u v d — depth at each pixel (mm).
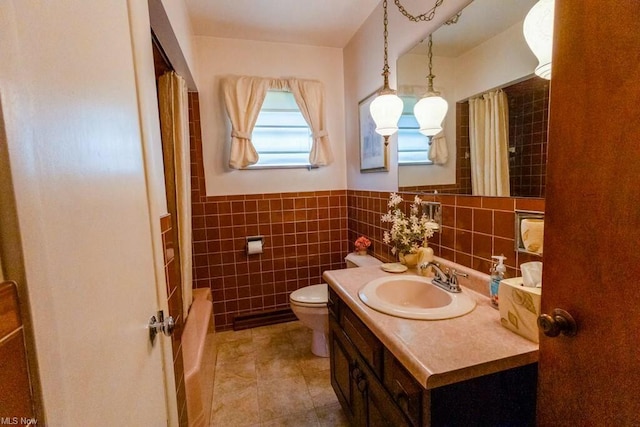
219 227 2445
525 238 1013
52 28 412
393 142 1875
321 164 2545
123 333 595
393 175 1894
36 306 348
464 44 1291
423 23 1534
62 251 409
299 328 2510
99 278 509
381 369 997
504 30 1104
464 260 1354
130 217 674
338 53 2566
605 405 545
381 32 1921
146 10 931
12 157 327
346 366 1339
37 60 377
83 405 438
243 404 1643
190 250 1890
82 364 441
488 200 1207
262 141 2500
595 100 521
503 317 932
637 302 487
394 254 1731
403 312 1030
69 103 447
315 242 2674
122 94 669
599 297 540
